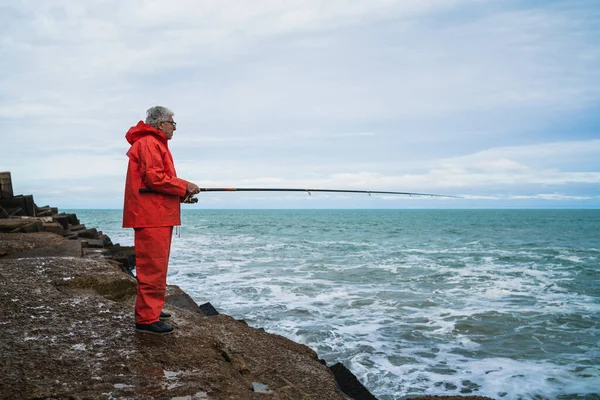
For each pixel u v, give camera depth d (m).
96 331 3.26
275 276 14.17
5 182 17.14
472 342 8.00
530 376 6.61
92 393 2.33
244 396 2.53
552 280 13.79
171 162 3.12
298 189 6.18
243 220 78.19
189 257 19.28
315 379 3.47
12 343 2.97
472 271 15.44
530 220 75.62
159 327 3.23
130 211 3.03
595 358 7.30
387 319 9.27
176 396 2.39
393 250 22.92
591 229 44.91
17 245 8.22
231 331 4.11
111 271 5.08
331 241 28.95
